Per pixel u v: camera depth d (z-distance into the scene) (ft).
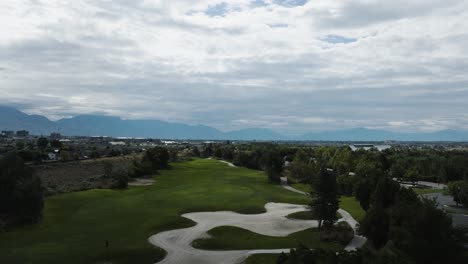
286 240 197.88
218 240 195.52
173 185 398.62
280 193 350.02
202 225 225.76
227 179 444.55
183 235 205.26
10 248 178.09
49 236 199.11
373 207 183.83
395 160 546.26
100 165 504.84
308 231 215.72
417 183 483.92
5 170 230.48
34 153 511.40
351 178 360.89
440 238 139.13
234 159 643.04
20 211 225.35
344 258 126.62
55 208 263.90
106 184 373.20
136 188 369.71
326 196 214.90
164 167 531.50
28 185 231.09
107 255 169.37
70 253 170.71
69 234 203.10
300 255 126.00
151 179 435.94
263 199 309.83
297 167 447.01
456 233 145.48
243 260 168.35
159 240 195.83
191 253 177.99
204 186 379.96
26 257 164.86
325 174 217.36
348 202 312.29
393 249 144.66
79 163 497.87
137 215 245.65
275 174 429.38
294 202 302.45
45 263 158.51
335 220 223.51
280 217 250.78
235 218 245.65
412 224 142.41
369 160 487.20
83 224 223.71
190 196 318.86
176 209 264.52
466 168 436.35
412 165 508.53
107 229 213.05
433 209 143.43
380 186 217.77
